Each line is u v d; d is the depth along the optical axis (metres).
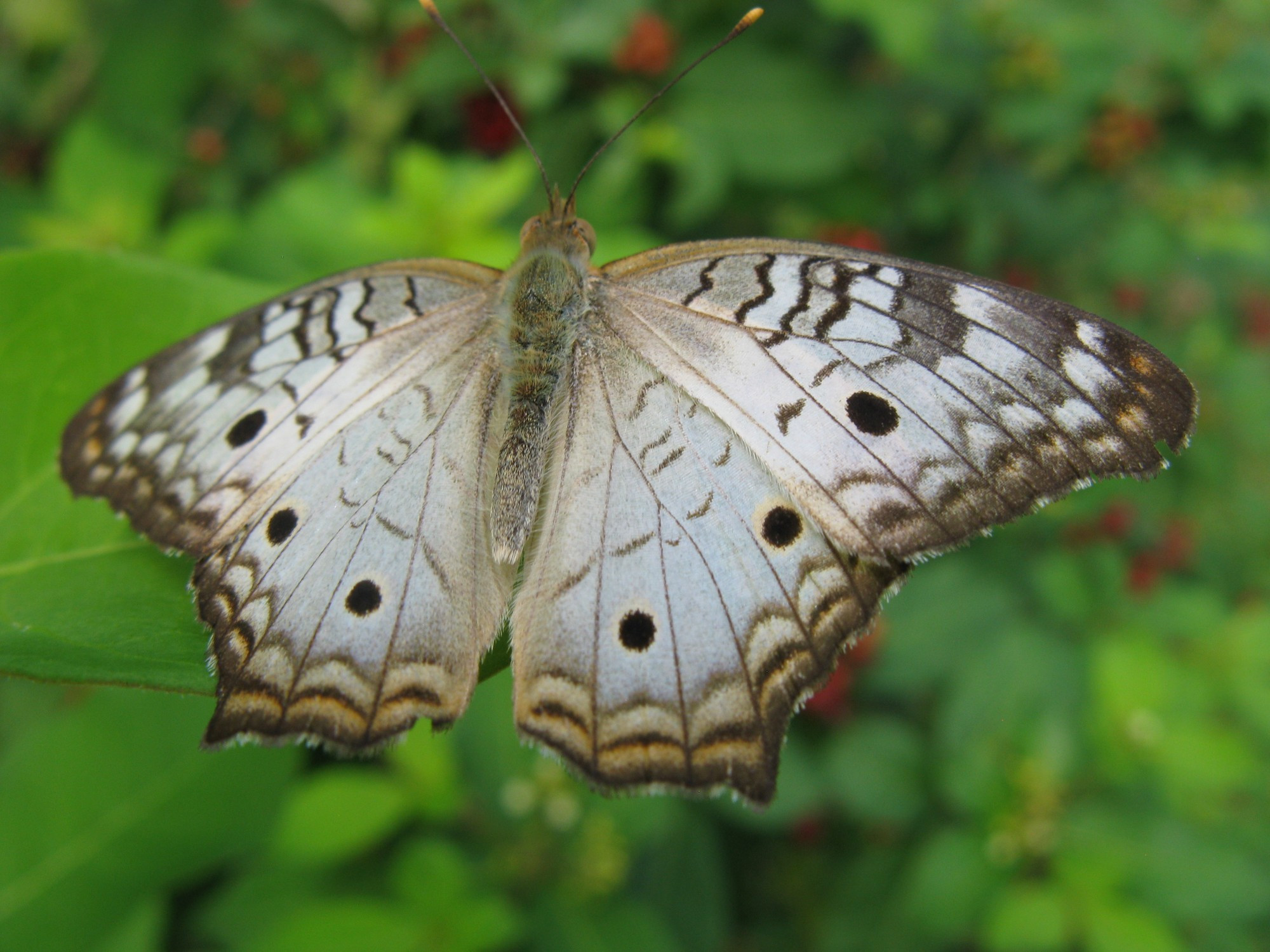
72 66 0.17
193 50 0.17
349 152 0.16
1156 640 0.14
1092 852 0.12
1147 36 0.15
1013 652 0.14
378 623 0.08
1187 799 0.12
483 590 0.08
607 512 0.08
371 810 0.12
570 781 0.12
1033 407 0.08
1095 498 0.15
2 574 0.08
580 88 0.15
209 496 0.08
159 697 0.10
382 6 0.15
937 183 0.16
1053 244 0.16
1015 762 0.12
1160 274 0.17
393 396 0.09
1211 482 0.18
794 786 0.13
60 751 0.10
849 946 0.13
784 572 0.08
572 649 0.08
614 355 0.09
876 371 0.08
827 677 0.08
